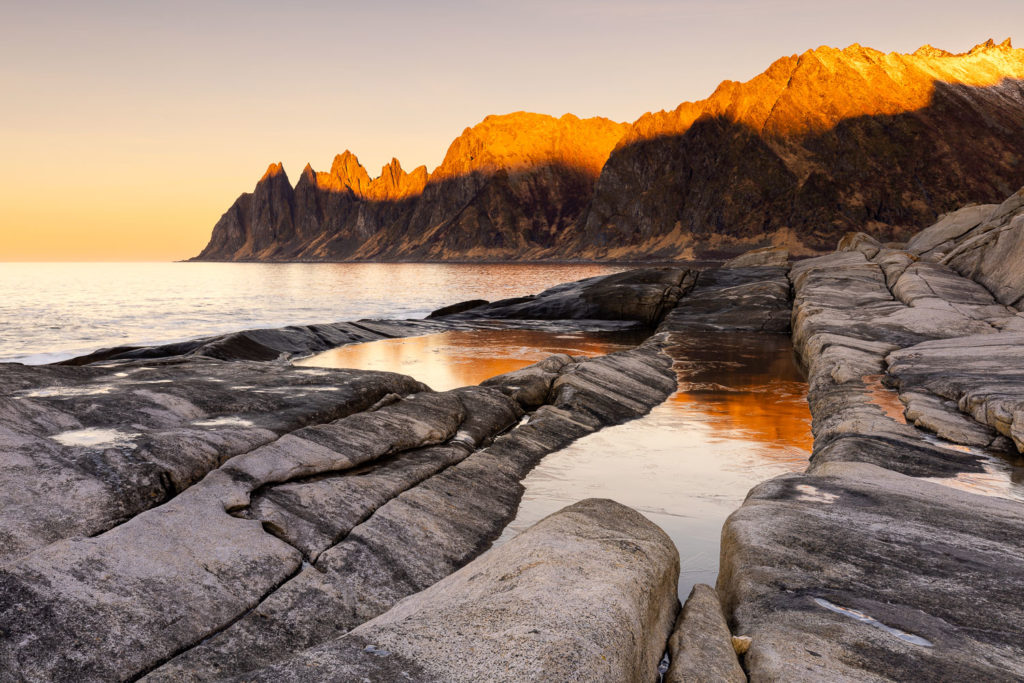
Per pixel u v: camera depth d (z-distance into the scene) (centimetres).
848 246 4056
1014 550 518
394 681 311
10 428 653
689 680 362
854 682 345
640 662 369
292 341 2505
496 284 9431
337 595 560
